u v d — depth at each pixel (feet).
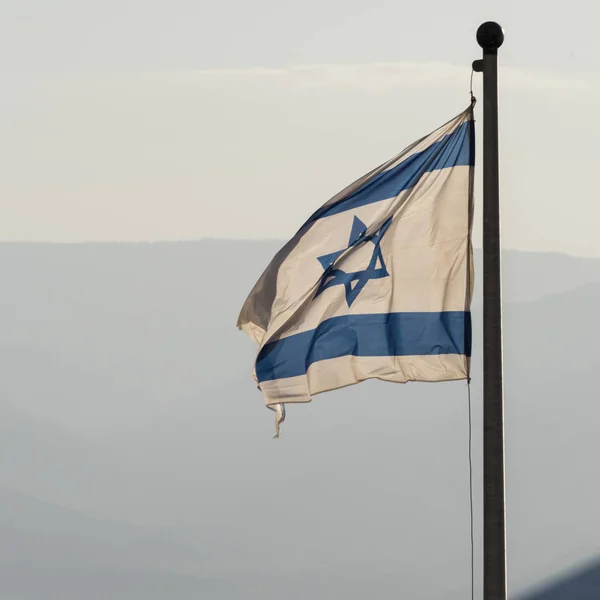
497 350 166.71
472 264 187.93
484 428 166.91
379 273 190.08
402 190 189.57
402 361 189.98
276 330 193.36
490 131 168.55
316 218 193.26
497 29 167.43
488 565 165.89
